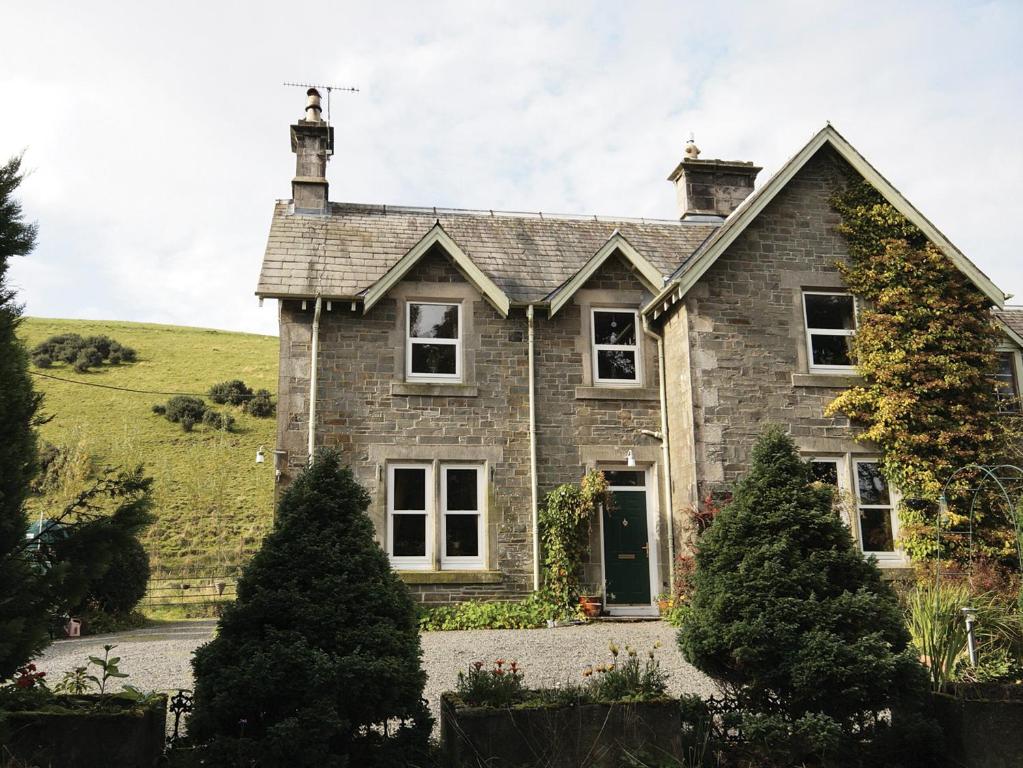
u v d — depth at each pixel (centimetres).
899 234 1491
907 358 1420
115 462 3494
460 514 1459
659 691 646
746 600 676
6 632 588
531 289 1573
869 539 1391
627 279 1589
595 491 1435
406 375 1491
